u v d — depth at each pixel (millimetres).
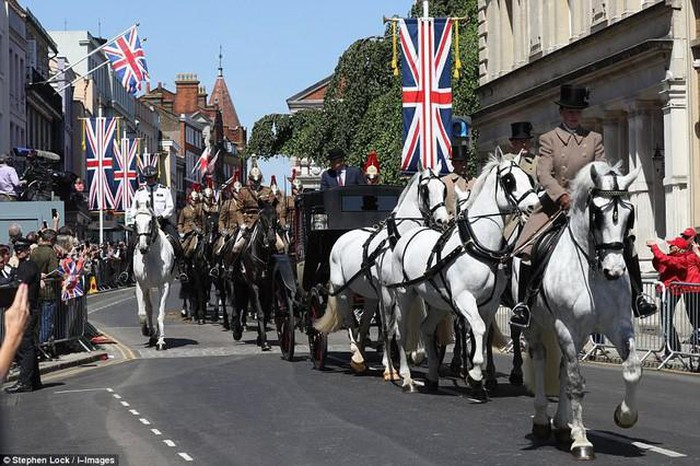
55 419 12938
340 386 15617
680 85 27562
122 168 55844
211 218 31031
